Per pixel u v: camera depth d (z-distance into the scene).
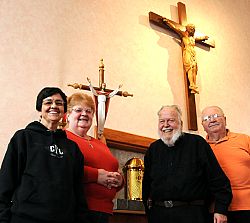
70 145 2.12
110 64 3.81
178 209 2.50
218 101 4.70
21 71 3.23
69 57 3.54
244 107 4.98
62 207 1.86
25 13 3.41
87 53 3.68
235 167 2.84
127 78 3.90
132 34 4.12
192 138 2.69
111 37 3.92
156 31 4.38
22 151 1.94
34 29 3.41
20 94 3.17
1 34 3.22
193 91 4.30
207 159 2.58
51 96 2.14
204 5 5.11
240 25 5.48
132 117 3.80
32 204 1.82
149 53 4.20
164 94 4.17
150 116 3.96
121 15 4.11
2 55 3.17
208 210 2.65
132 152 3.72
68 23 3.64
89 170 2.24
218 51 4.99
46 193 1.84
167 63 4.34
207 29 5.00
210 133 3.04
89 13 3.84
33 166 1.91
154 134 3.93
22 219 1.80
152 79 4.12
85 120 2.45
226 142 2.97
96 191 2.26
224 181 2.55
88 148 2.38
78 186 2.07
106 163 2.41
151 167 2.72
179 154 2.63
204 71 4.70
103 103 2.73
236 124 4.78
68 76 3.47
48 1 3.59
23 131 2.03
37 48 3.38
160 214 2.55
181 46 4.55
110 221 3.22
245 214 2.72
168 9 4.67
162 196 2.56
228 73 4.98
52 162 1.95
